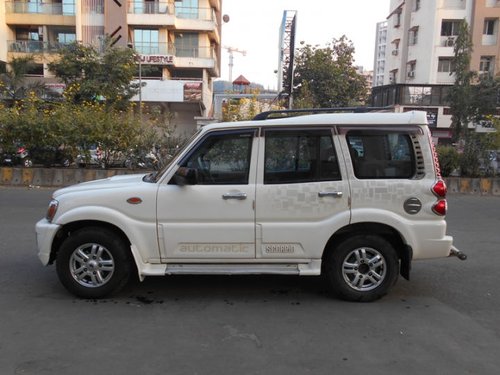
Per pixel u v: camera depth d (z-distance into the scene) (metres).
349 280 4.76
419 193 4.61
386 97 42.47
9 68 36.84
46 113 14.79
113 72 29.48
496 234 8.31
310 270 4.62
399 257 4.87
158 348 3.68
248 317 4.36
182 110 43.25
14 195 12.18
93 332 3.97
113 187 4.73
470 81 32.88
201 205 4.60
